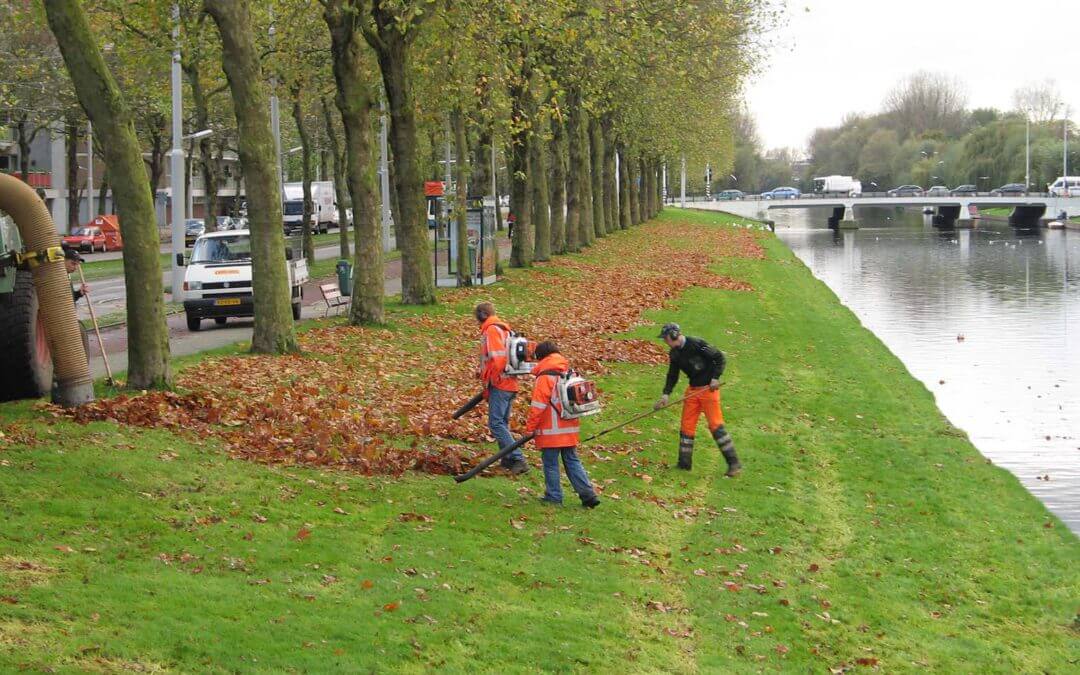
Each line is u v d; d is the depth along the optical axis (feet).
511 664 28.37
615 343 86.63
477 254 121.39
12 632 24.89
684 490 48.34
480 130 130.62
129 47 103.71
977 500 53.67
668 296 126.00
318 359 67.05
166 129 195.93
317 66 127.34
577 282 133.69
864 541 45.24
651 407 63.77
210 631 26.73
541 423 42.11
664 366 79.41
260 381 57.57
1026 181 501.15
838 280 206.90
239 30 61.87
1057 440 76.38
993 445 75.25
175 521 33.96
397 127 96.94
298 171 321.93
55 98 140.26
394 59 94.27
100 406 44.55
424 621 29.84
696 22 117.19
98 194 285.02
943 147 622.13
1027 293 180.34
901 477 56.24
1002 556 45.50
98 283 146.10
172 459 39.58
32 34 127.54
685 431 51.11
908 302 168.66
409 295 99.19
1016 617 39.19
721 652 32.07
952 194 471.62
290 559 32.58
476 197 121.80
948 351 119.24
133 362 49.60
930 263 248.52
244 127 64.44
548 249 155.12
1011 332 134.10
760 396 72.49
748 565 39.93
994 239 347.36
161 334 49.90
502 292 115.96
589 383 42.32
